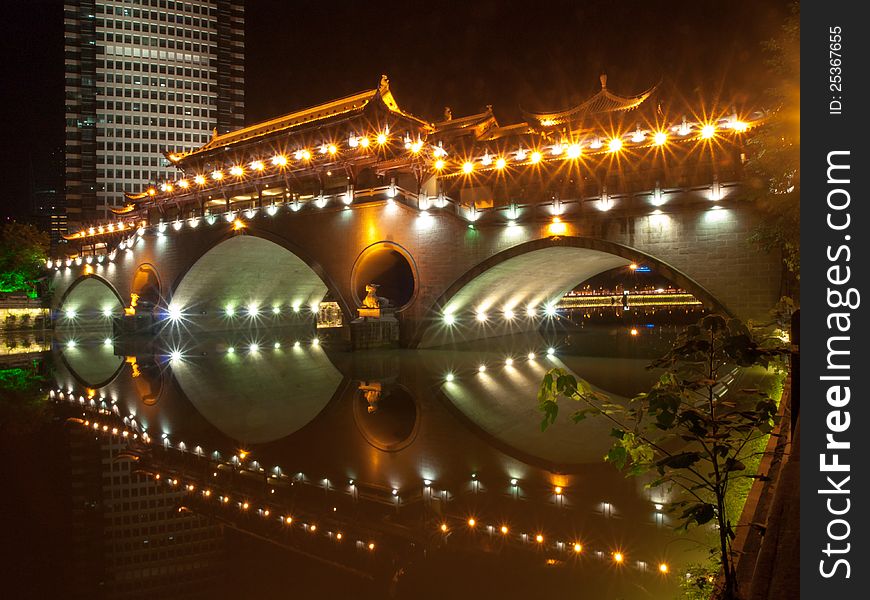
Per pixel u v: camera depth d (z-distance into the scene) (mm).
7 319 78000
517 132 51500
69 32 106188
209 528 11406
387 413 21734
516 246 38281
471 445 17125
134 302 63594
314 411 22297
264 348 49125
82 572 9555
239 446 17406
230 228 55750
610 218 34750
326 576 9320
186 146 111625
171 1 111500
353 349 40969
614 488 12953
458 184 50219
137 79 108875
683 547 9648
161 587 9008
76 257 77562
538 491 12992
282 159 52344
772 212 20391
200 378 31766
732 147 38062
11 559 10102
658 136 37656
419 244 42875
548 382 5941
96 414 22156
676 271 32500
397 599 8406
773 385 20234
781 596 3590
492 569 9328
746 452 12047
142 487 13852
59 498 13148
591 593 8352
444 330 45375
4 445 17656
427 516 11750
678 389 5664
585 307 88125
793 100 17047
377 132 51000
